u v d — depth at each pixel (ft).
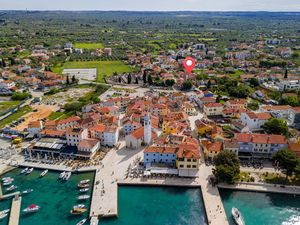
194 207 395.14
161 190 428.15
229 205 395.75
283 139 490.49
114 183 437.58
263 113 620.90
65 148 532.73
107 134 546.26
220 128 577.43
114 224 366.84
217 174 422.82
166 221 371.15
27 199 416.46
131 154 521.24
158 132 607.37
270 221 369.71
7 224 366.84
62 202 408.87
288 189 418.51
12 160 513.04
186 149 464.65
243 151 499.51
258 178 440.04
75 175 469.98
